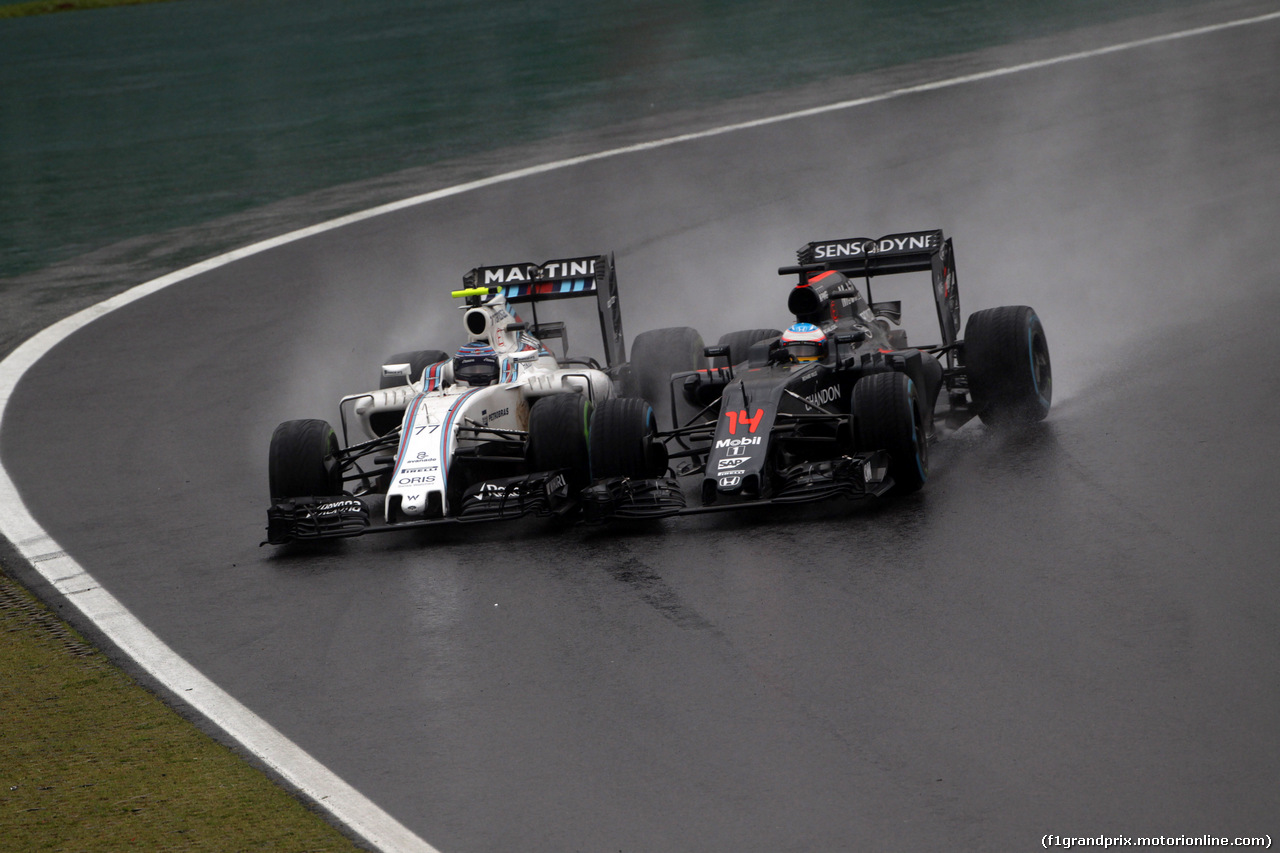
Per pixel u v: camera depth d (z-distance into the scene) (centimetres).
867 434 3550
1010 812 2233
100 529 4109
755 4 15162
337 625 3247
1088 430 4009
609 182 8475
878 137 9000
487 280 4647
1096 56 10775
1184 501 3397
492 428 3900
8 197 9619
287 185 9219
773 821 2280
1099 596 2931
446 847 2311
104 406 5400
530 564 3466
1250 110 8644
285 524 3672
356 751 2656
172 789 2573
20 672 3164
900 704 2583
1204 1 12669
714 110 10256
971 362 4056
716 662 2828
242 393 5409
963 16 13150
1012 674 2645
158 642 3269
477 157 9469
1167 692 2525
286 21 18712
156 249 7944
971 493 3600
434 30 16062
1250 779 2245
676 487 3612
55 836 2444
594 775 2472
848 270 4425
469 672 2923
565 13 16288
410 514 3562
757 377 3775
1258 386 4222
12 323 6769
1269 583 2906
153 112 12419
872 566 3200
